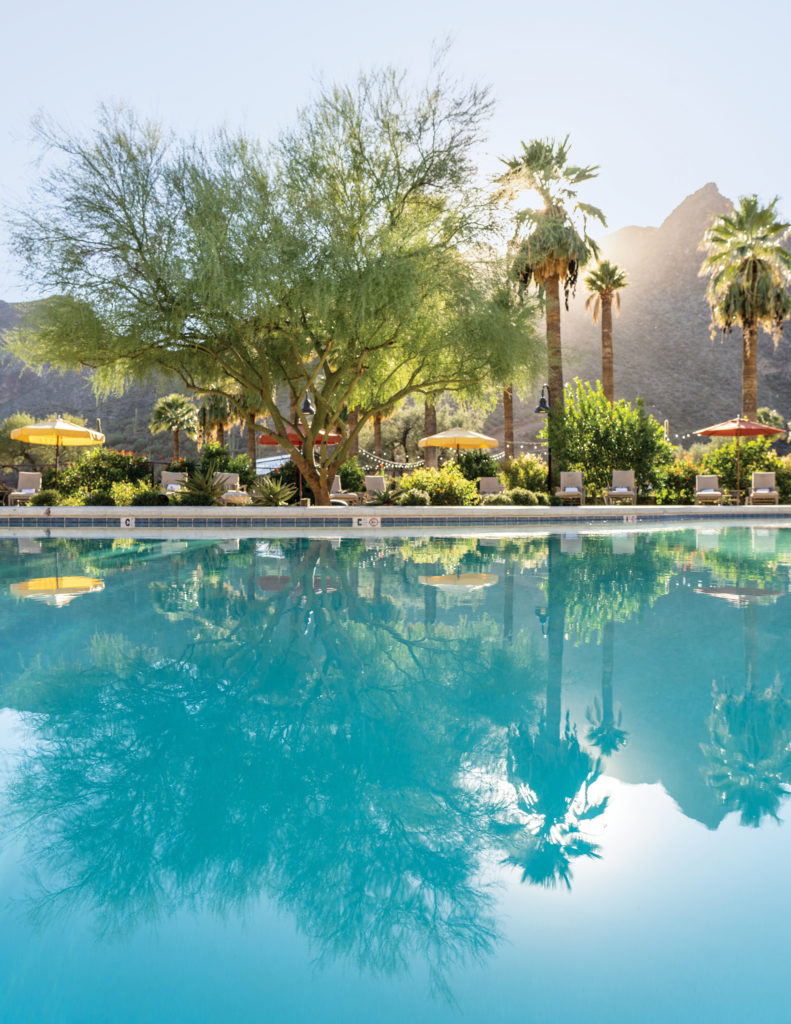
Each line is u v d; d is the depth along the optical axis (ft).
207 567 25.48
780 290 77.20
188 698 11.07
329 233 36.47
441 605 18.43
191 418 137.59
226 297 34.55
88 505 47.32
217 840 6.82
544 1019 4.39
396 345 41.75
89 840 6.75
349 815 7.19
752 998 4.54
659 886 5.82
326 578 22.82
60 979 4.80
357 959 5.06
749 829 6.75
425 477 52.95
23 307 37.58
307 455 45.14
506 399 81.15
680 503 63.82
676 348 321.52
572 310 346.74
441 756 8.76
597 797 7.48
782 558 27.73
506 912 5.42
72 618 16.89
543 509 43.60
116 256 36.65
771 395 295.07
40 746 9.15
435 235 40.24
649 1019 4.37
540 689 11.35
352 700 10.93
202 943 5.27
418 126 37.73
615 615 17.01
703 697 10.95
